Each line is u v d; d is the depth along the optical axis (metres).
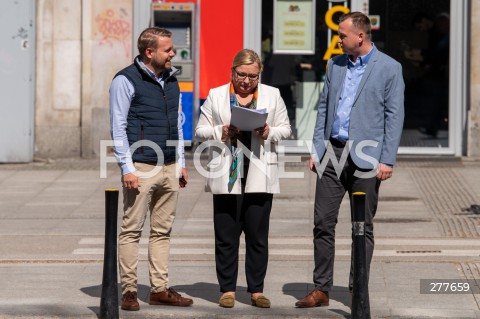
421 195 26.02
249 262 16.05
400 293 16.78
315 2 30.92
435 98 31.00
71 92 31.09
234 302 16.09
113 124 15.53
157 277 16.14
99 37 30.86
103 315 14.98
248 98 15.98
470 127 30.69
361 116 15.62
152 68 15.69
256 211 15.84
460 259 19.19
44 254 19.83
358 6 30.80
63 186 27.61
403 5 30.78
